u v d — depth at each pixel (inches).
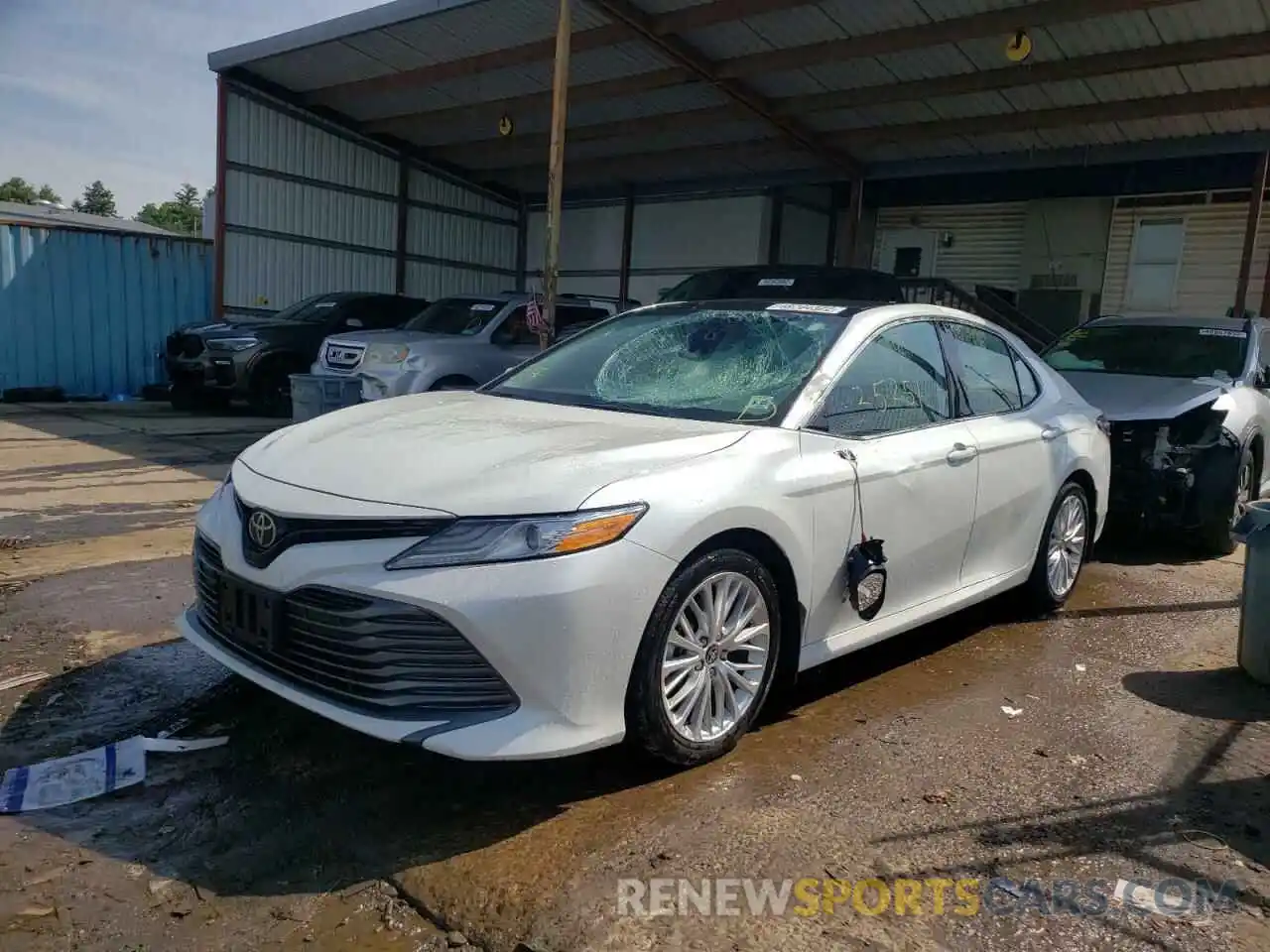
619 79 556.1
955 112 528.1
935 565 166.9
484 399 168.4
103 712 146.3
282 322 552.7
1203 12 386.3
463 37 539.8
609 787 127.3
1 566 217.6
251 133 661.3
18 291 607.8
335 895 103.5
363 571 114.0
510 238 840.9
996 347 197.6
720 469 129.4
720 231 708.0
